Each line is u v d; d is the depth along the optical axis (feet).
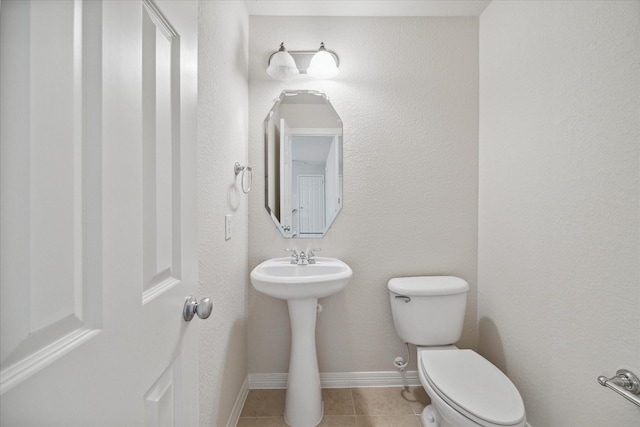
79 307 1.16
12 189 0.91
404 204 5.83
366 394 5.57
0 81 0.89
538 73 4.17
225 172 4.25
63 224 1.08
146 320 1.63
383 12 5.66
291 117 5.79
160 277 1.84
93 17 1.22
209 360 3.63
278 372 5.80
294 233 5.81
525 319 4.45
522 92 4.51
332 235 5.82
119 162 1.37
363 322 5.83
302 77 5.80
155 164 1.76
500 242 5.09
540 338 4.13
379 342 5.83
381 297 5.83
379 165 5.82
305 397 4.76
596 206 3.29
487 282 5.50
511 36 4.78
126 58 1.43
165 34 1.90
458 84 5.80
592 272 3.34
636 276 2.88
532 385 4.28
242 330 5.30
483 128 5.63
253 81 5.75
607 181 3.16
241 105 5.18
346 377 5.82
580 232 3.49
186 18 2.18
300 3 5.41
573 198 3.59
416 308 5.08
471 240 5.85
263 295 5.76
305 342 4.87
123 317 1.41
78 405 1.13
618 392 2.70
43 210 1.00
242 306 5.30
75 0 1.13
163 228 1.86
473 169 5.83
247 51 5.64
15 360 0.91
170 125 1.97
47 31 1.01
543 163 4.08
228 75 4.41
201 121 3.37
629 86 2.94
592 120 3.33
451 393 3.57
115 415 1.35
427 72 5.80
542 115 4.10
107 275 1.29
